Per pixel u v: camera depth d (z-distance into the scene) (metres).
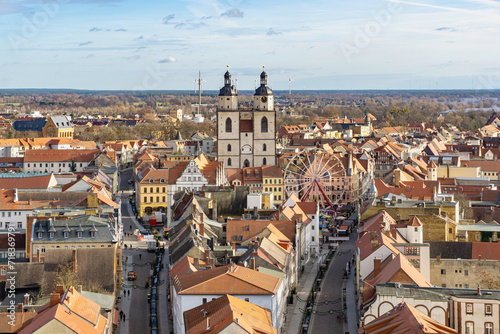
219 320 155.88
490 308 174.88
